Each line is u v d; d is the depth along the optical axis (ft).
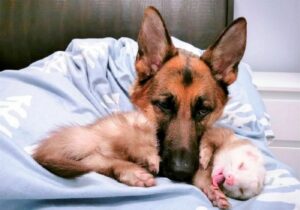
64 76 2.40
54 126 1.90
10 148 1.51
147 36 1.97
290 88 3.08
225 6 3.28
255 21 3.60
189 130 1.77
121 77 2.46
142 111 1.93
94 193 1.34
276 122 3.18
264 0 3.54
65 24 3.25
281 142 3.24
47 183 1.36
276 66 3.67
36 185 1.33
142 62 2.00
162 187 1.44
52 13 3.25
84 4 3.24
